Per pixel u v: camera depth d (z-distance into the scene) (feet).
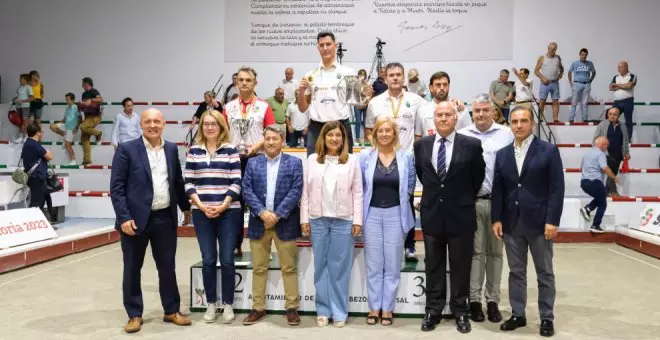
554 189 13.41
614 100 39.78
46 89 45.47
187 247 26.91
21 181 26.58
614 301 17.16
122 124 38.04
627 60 42.24
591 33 42.24
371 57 42.98
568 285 19.35
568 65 42.45
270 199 14.62
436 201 13.94
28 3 45.47
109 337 13.48
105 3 44.93
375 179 14.62
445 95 16.88
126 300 13.99
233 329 14.19
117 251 25.84
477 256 14.97
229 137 14.88
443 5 42.52
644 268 22.39
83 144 38.86
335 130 14.49
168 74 44.68
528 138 13.84
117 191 13.60
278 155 14.88
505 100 38.06
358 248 15.44
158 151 14.07
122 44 44.96
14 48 45.68
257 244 14.82
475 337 13.53
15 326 14.32
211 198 14.40
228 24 44.06
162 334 13.74
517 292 14.10
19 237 22.52
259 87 43.96
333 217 14.40
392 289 14.64
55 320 14.88
